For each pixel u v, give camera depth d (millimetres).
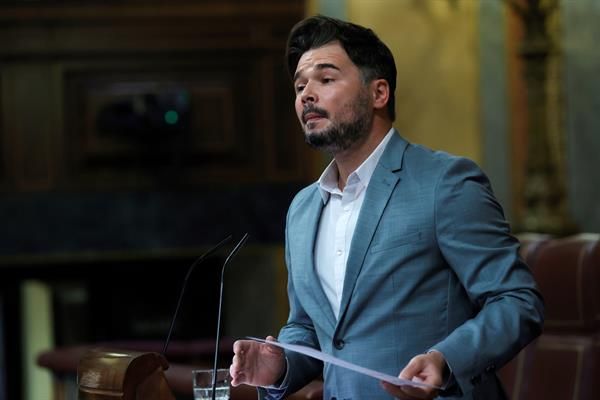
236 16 21875
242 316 23531
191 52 21828
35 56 21391
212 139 21891
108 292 23297
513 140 22750
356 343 6840
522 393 10578
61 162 21500
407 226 6758
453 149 22703
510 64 22781
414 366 5902
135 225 21672
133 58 21703
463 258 6609
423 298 6738
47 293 23234
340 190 7246
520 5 22375
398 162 7004
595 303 10219
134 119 21062
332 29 7039
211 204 21891
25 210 21406
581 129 23094
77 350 13664
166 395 6684
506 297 6414
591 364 10078
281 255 22234
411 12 22453
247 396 9555
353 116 6941
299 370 7223
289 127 22109
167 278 23469
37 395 23391
